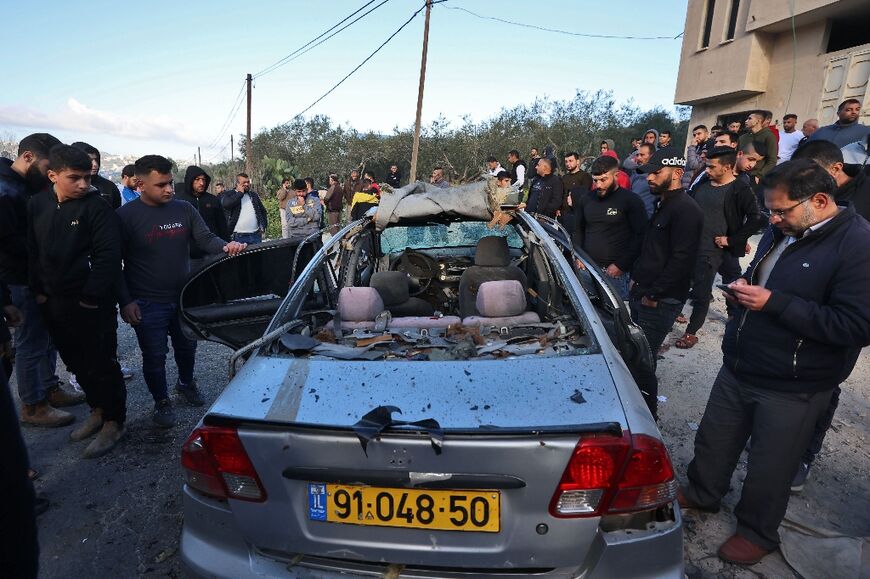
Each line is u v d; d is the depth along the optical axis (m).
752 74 11.41
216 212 6.08
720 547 2.26
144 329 3.31
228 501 1.52
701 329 5.08
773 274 2.04
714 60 12.34
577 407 1.48
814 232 1.92
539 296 2.88
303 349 1.86
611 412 1.47
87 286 2.91
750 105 11.92
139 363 4.63
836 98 9.95
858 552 2.21
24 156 3.24
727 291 2.02
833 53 10.00
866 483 2.78
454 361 1.71
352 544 1.46
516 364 1.68
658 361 4.36
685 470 2.89
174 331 3.57
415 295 3.75
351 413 1.49
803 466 2.66
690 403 3.67
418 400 1.52
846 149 3.00
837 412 3.52
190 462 1.56
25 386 3.46
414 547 1.43
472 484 1.36
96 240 2.92
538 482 1.35
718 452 2.37
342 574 1.48
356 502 1.44
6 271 3.11
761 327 2.06
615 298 2.12
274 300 2.93
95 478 2.95
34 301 3.37
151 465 3.08
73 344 3.10
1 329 2.77
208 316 2.70
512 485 1.35
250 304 2.84
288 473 1.44
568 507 1.36
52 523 2.58
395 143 37.78
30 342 3.41
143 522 2.59
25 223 3.20
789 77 10.99
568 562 1.39
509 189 3.28
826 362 1.96
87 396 3.25
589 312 2.00
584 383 1.59
